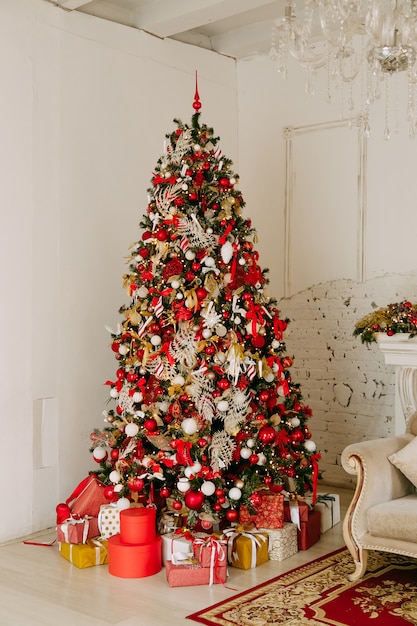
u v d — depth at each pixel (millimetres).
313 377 5797
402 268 5328
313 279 5805
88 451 4910
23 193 4520
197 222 4035
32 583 3682
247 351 4117
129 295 4289
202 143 4211
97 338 4980
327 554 4117
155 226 4184
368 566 3896
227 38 6012
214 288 4020
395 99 5336
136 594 3535
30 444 4543
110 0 5113
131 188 5242
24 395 4512
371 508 3627
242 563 3877
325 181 5738
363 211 5523
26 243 4535
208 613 3291
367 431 5516
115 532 4051
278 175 6020
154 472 4023
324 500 4609
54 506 4699
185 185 4086
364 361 5531
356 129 5551
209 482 3855
